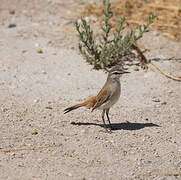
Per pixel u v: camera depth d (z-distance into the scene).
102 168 16.53
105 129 19.59
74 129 19.58
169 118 21.36
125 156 17.53
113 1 37.28
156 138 19.20
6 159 16.75
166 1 36.12
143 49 29.62
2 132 18.89
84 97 22.97
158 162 17.33
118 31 27.06
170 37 31.61
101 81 25.12
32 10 36.72
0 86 23.66
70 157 17.17
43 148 17.75
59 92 23.44
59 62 27.25
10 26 32.59
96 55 26.88
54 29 32.59
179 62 27.98
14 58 27.30
